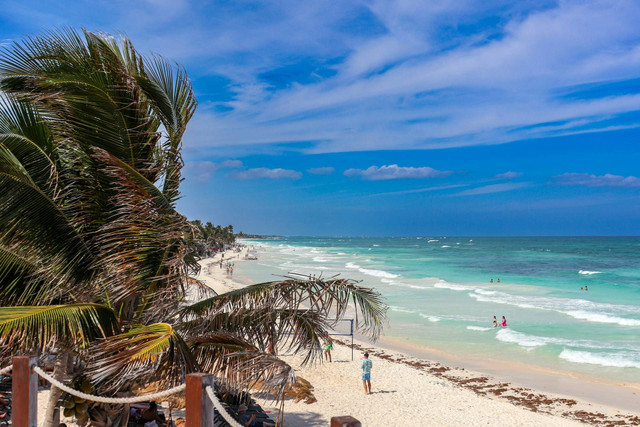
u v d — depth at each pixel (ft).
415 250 545.03
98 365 18.47
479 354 89.81
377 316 23.47
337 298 22.45
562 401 65.41
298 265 304.50
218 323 23.38
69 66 22.15
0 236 21.11
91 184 23.84
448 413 56.13
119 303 24.57
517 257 395.14
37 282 22.99
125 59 23.80
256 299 22.21
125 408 23.43
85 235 23.62
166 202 21.67
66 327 20.34
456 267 288.71
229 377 21.39
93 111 21.94
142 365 17.80
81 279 23.18
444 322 116.88
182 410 42.16
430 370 79.71
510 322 115.55
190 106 25.29
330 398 58.08
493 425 53.11
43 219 21.93
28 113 24.25
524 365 82.69
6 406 35.55
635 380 73.92
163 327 20.25
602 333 102.58
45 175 23.11
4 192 20.88
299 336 22.85
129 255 22.18
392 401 59.57
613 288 181.27
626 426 56.95
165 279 23.63
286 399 53.01
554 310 130.31
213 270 270.26
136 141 23.30
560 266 296.10
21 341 18.75
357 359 81.05
